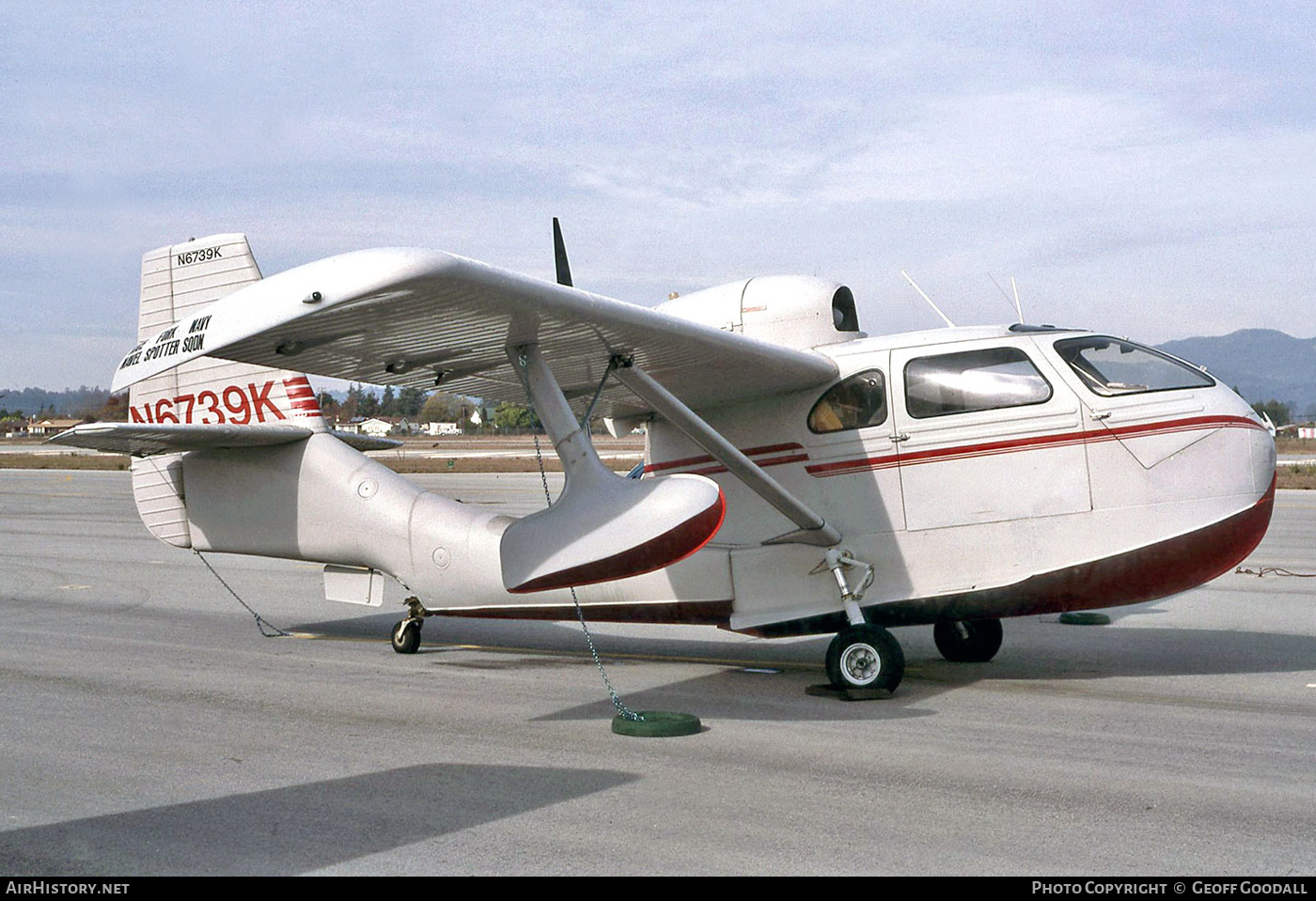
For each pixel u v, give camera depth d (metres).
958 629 8.03
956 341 7.18
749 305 7.89
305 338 5.24
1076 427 6.76
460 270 4.56
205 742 5.75
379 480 8.39
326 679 7.56
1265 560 13.92
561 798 4.70
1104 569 6.66
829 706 6.59
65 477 42.38
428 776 5.06
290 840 4.18
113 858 4.00
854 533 7.24
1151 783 4.84
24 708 6.58
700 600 7.59
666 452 8.18
